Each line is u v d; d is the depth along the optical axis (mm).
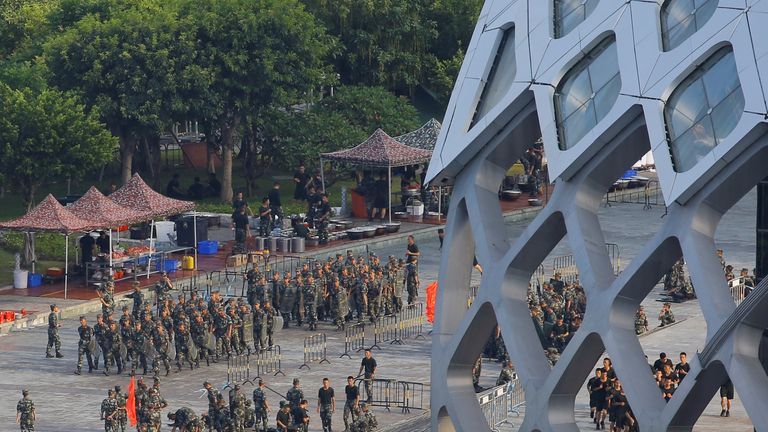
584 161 68938
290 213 159250
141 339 104000
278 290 118000
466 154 74312
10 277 132125
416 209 157750
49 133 145375
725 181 63844
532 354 70812
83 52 159125
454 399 74500
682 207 65250
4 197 167500
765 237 76562
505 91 74438
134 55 158875
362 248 145125
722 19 65312
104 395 99875
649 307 123438
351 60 184625
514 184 168375
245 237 140750
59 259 139875
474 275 135500
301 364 107062
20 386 101750
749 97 62625
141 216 128500
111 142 150000
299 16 165250
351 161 151250
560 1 74062
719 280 64000
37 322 118188
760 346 71750
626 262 139875
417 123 175125
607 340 66625
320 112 170875
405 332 116000
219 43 162000
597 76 70312
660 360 87688
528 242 70875
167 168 186375
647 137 68688
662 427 64312
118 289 128000
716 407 93250
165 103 159625
